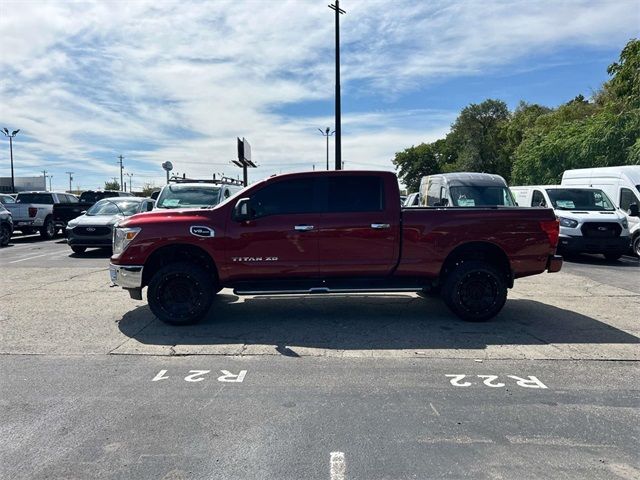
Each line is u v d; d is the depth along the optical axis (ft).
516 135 161.27
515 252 22.21
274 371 16.03
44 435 11.74
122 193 77.25
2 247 54.90
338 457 10.74
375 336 20.03
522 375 15.69
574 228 41.70
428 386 14.78
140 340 19.47
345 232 21.63
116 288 29.91
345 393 14.24
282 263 21.63
